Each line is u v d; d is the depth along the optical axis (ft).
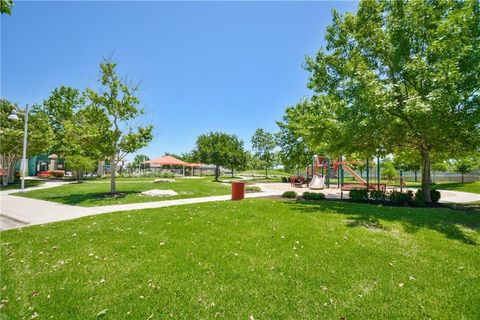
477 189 76.28
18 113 83.51
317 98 49.06
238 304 12.43
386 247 19.69
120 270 16.07
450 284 14.39
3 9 15.58
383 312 11.87
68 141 55.36
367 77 35.40
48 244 21.35
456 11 33.09
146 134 57.41
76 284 14.44
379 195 43.73
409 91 39.04
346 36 49.14
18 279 15.10
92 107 54.49
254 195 55.88
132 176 145.69
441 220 27.84
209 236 22.29
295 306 12.29
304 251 18.81
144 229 24.90
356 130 34.47
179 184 77.71
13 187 78.79
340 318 11.46
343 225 25.52
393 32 37.37
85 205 43.50
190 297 13.02
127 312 11.87
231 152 112.98
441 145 39.40
